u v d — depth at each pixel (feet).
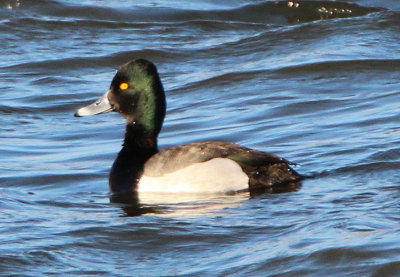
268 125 52.70
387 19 76.69
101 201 39.68
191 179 39.55
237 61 69.21
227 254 32.27
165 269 31.19
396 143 45.65
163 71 67.62
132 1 84.69
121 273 30.89
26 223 36.17
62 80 65.41
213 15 81.30
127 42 74.74
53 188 42.50
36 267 31.42
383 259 30.73
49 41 74.95
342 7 80.94
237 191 39.32
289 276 30.27
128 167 41.16
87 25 78.74
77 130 54.29
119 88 42.73
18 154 48.96
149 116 42.37
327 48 70.13
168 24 79.36
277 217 35.60
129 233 34.58
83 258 32.32
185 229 34.71
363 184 39.55
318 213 35.68
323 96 59.11
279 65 66.03
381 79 62.28
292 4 81.76
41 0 82.79
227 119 54.75
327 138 48.67
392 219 34.37
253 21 80.69
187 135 51.60
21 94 62.03
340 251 31.40
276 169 40.01
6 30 76.79
